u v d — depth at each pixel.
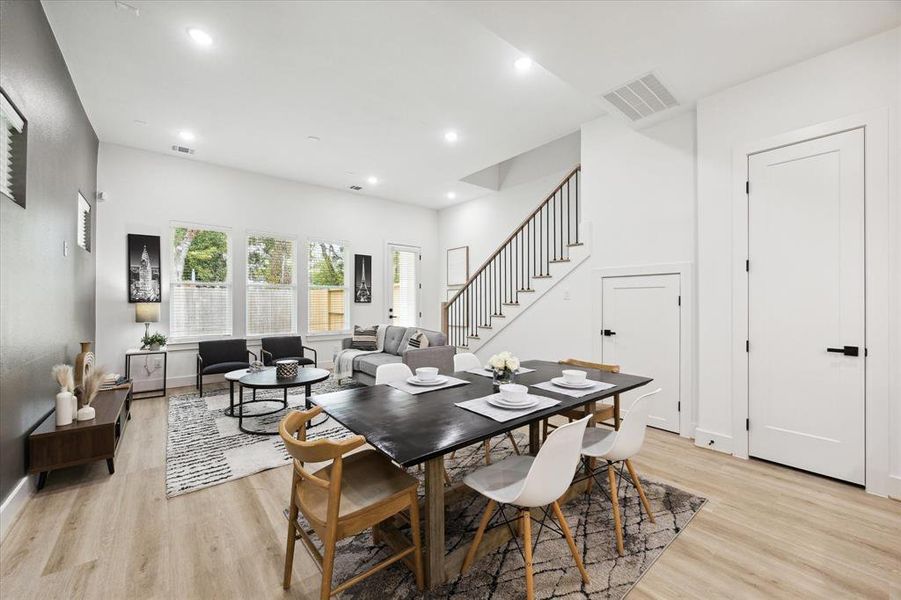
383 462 1.86
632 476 2.14
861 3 2.16
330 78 3.38
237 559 1.82
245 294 5.77
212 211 5.49
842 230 2.58
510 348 4.97
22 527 2.07
